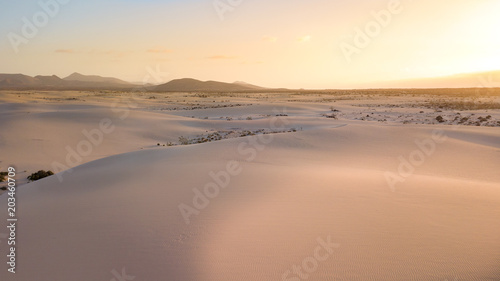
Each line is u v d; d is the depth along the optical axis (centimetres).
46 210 1029
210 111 7544
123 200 1080
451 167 1914
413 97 12419
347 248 700
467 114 5394
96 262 671
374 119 5372
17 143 3088
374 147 2425
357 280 579
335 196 1090
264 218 885
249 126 4584
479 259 654
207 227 826
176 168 1584
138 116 4966
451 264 634
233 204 1011
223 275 602
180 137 3838
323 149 2355
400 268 618
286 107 7838
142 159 1917
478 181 1595
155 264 650
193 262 652
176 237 770
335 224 838
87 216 941
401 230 797
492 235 774
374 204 1006
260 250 696
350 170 1634
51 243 770
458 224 844
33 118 4244
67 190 1338
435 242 731
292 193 1127
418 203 1020
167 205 1009
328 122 4538
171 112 7456
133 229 826
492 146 2455
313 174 1442
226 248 708
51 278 619
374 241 734
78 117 4528
